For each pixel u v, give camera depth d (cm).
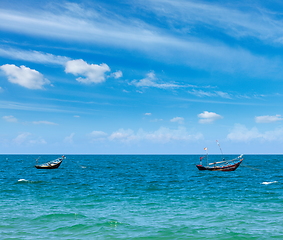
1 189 3419
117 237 1552
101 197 2886
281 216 2027
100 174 6256
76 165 10725
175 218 1986
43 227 1744
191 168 8994
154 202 2611
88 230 1684
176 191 3353
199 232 1641
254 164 11225
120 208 2334
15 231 1648
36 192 3198
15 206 2373
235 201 2639
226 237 1543
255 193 3122
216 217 2005
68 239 1511
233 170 6862
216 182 4438
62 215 2055
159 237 1553
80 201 2655
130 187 3750
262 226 1762
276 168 8462
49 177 5400
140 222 1872
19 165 10600
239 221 1891
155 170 7838
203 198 2827
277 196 2898
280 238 1519
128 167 9450
